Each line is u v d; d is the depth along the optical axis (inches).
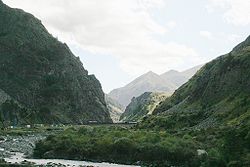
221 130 4884.4
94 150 4114.2
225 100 7303.2
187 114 7214.6
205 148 3993.6
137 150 3961.6
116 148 4055.1
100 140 4266.7
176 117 7190.0
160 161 3796.8
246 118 5408.5
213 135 4645.7
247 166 2861.7
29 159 3882.9
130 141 4062.5
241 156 3024.1
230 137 3198.8
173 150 3818.9
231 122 5639.8
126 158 3956.7
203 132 5007.4
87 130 5029.5
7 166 3139.8
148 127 7258.9
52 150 4165.8
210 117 6683.1
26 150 4542.3
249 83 7411.4
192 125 6707.7
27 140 5526.6
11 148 4581.7
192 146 4015.8
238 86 7755.9
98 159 4040.4
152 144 3988.7
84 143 4247.0
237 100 6879.9
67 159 4069.9
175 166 3703.3
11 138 5659.5
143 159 3878.0
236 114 6122.1
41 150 4185.5
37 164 3385.8
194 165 3592.5
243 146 3093.0
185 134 4990.2
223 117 6318.9
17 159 3772.1
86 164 3730.3
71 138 4382.4
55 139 4318.4
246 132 3179.1
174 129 6609.3
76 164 3678.6
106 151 4077.3
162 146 3885.3
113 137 4446.4
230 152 3129.9
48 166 3307.1
